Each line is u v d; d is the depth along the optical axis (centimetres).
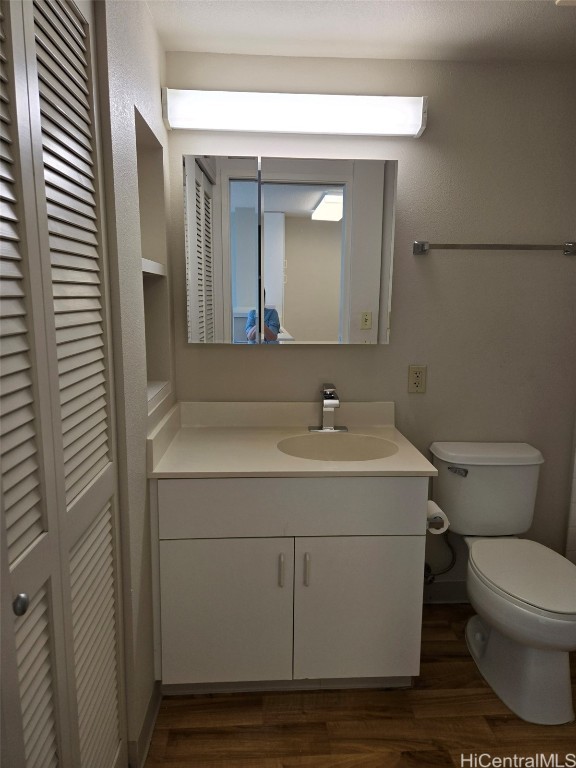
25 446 85
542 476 226
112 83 124
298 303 204
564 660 169
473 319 214
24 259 84
